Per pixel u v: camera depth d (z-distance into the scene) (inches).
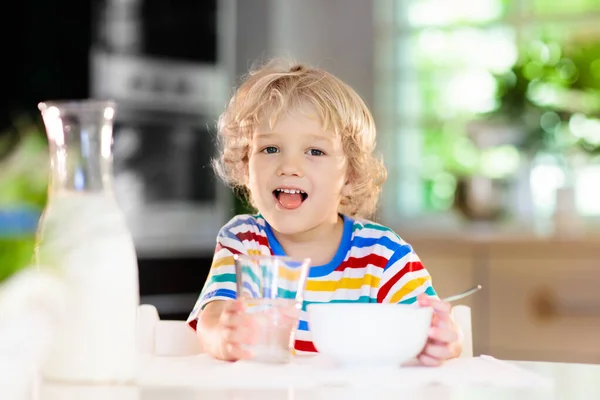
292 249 62.3
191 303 172.2
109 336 34.8
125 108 168.6
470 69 186.2
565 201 139.4
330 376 38.3
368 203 68.9
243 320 42.1
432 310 42.4
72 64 163.3
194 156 178.4
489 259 127.4
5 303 27.4
